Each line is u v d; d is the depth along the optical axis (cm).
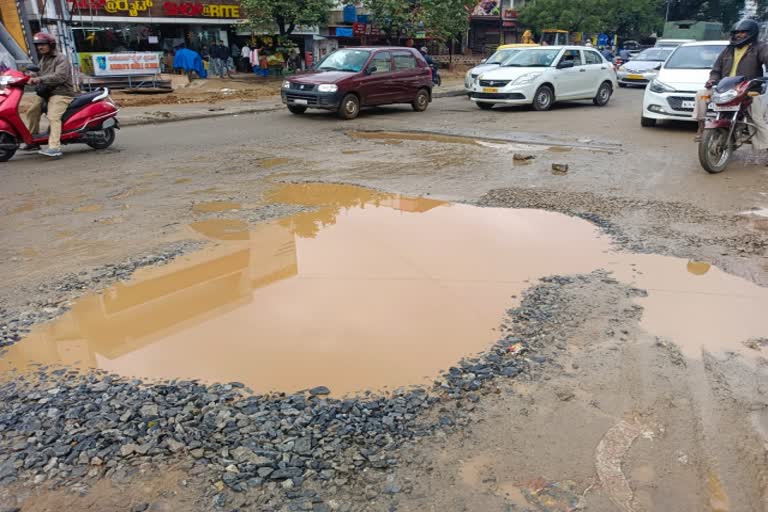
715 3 5312
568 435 266
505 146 994
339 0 2762
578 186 704
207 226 562
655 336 350
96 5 2014
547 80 1499
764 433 267
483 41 4297
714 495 231
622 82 2317
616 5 4191
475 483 237
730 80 740
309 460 248
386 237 526
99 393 296
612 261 466
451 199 652
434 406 285
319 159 892
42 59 911
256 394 294
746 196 652
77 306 396
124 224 572
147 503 225
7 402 288
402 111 1530
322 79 1345
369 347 338
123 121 1306
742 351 335
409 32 2717
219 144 1042
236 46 2598
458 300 397
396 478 239
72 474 240
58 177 785
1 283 433
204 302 399
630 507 225
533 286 418
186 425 270
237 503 225
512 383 304
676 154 900
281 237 529
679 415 279
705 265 458
